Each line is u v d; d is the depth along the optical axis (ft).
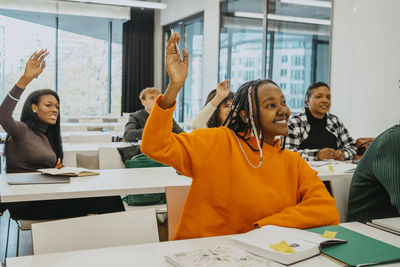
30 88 32.89
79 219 4.36
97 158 11.42
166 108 3.98
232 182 4.38
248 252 3.71
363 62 15.88
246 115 4.50
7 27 31.73
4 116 8.29
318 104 10.60
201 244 3.96
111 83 36.11
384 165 5.27
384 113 14.97
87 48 35.01
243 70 24.35
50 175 7.64
